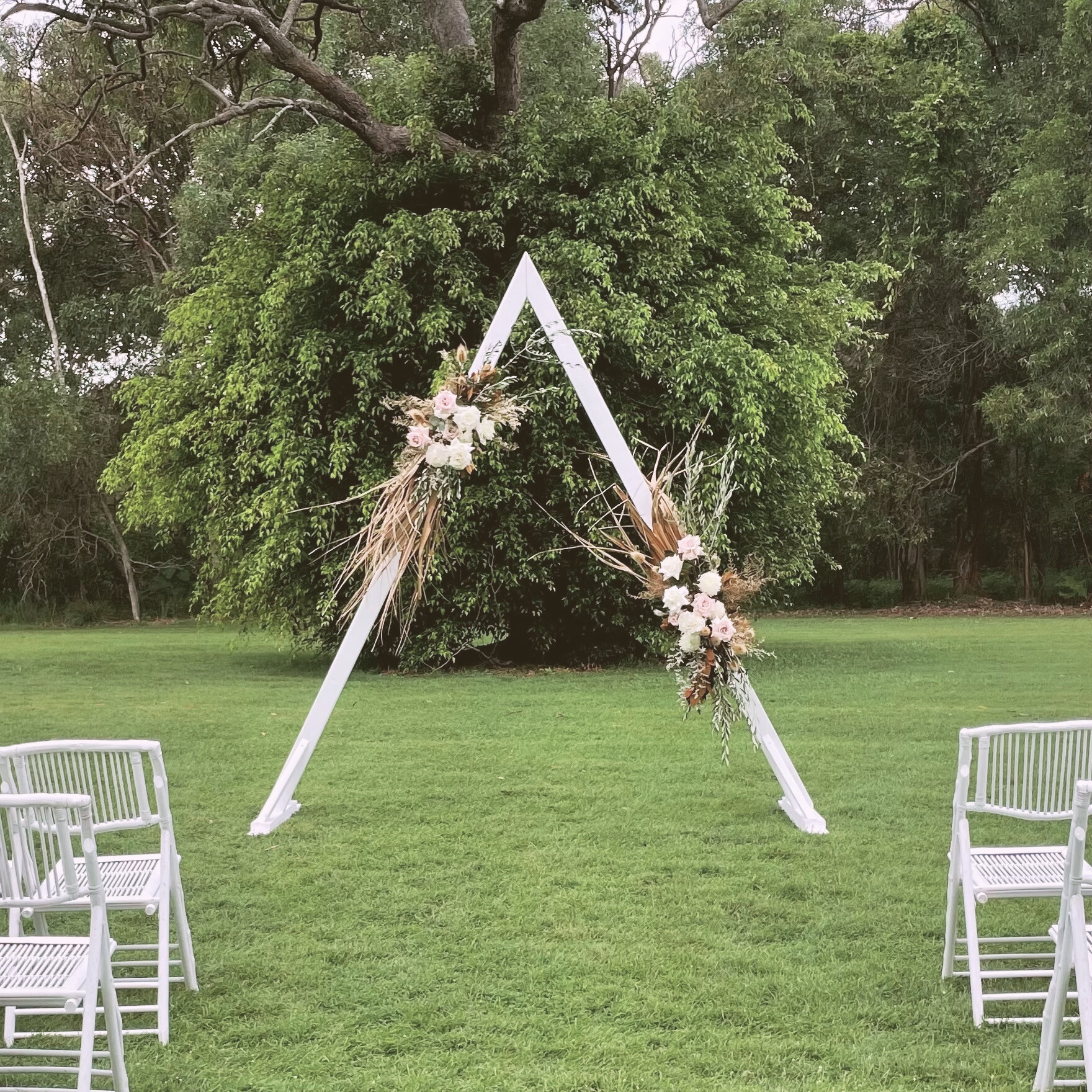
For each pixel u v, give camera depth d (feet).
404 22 78.23
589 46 73.31
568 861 17.93
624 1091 10.10
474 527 44.93
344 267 46.29
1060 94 82.89
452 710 35.24
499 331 21.36
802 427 49.93
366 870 17.54
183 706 36.81
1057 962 9.84
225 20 42.86
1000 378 91.61
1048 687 39.09
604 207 45.93
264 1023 11.80
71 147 88.33
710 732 30.50
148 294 92.99
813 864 17.69
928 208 88.12
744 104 55.01
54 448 83.76
